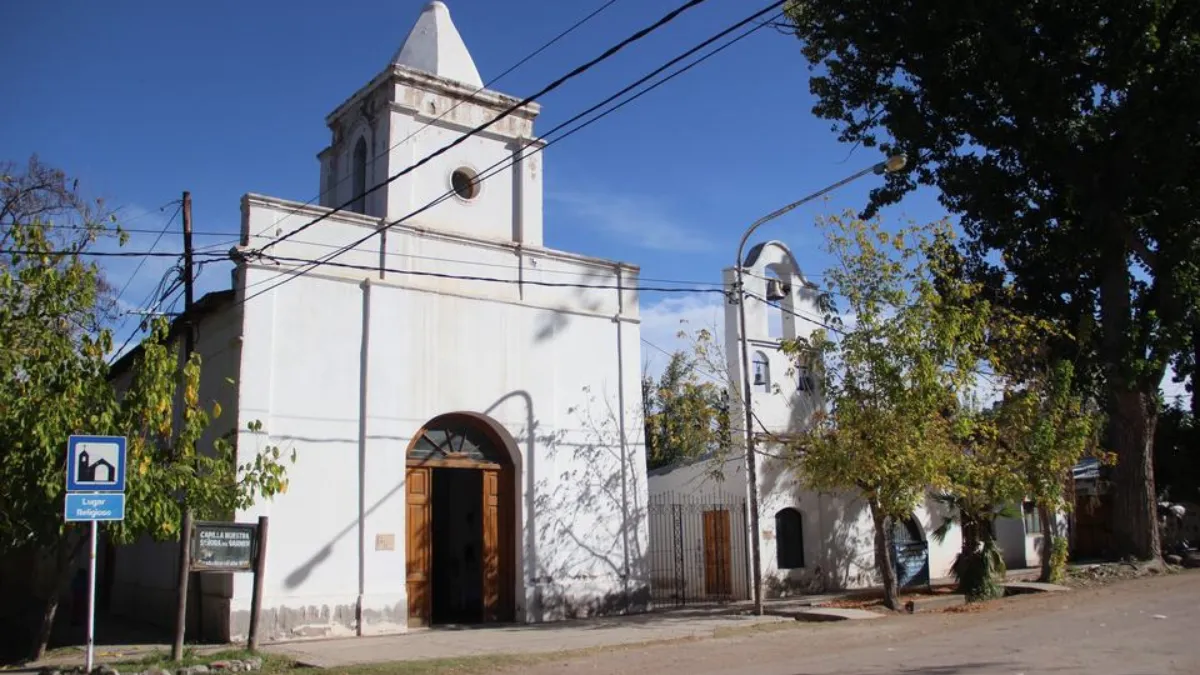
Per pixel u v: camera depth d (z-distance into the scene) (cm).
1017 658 1162
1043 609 1772
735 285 1980
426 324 1758
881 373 1839
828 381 1938
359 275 1698
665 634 1563
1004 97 2144
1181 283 2334
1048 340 2509
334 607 1564
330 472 1605
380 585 1622
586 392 1962
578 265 2006
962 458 1939
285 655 1315
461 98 1933
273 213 1616
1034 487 2116
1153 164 2180
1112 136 2191
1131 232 2383
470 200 1914
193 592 1593
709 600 2212
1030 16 2034
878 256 1912
